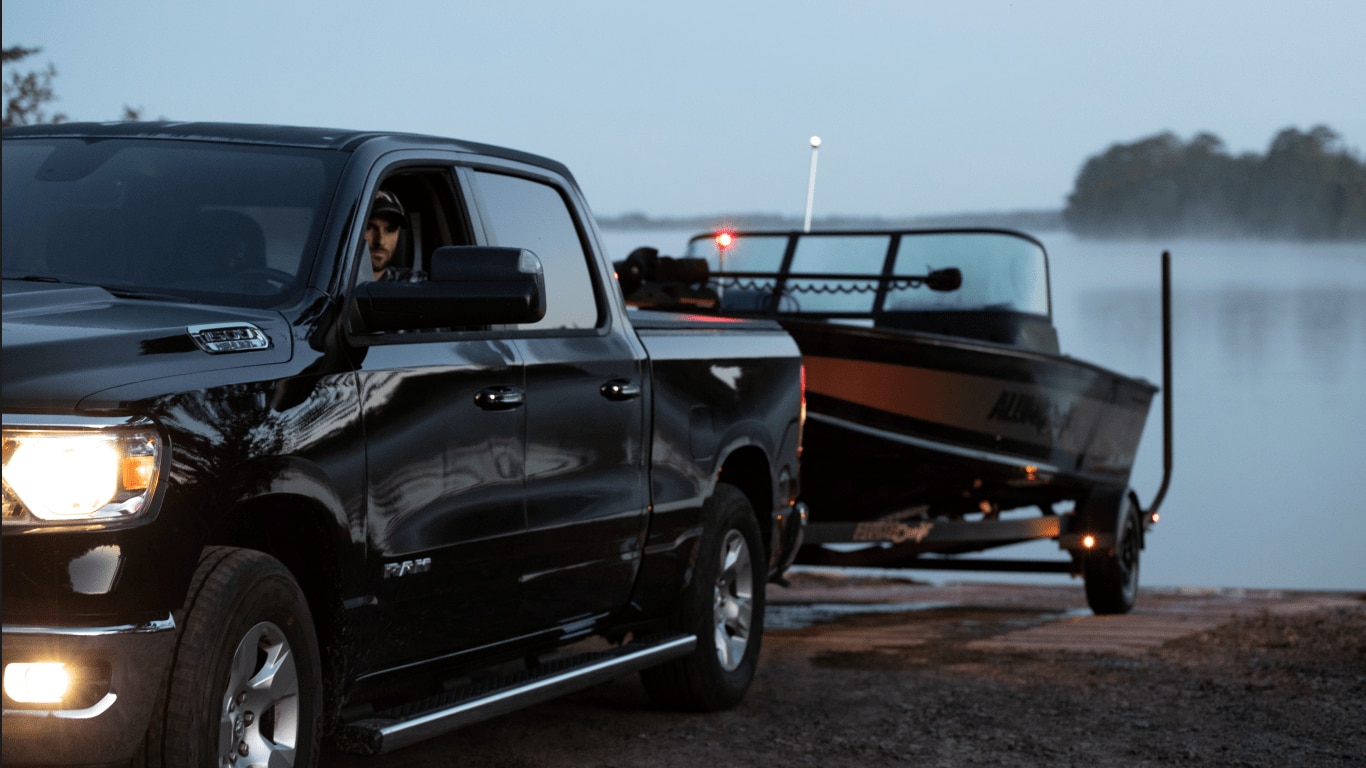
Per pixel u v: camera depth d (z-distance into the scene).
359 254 4.60
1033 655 8.64
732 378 6.73
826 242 11.53
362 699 4.65
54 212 4.72
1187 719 6.85
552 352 5.39
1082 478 11.77
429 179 5.21
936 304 11.25
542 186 5.73
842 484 11.02
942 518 11.39
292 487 4.09
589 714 6.68
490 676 5.33
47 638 3.52
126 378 3.71
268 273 4.48
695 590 6.48
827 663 8.29
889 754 6.12
